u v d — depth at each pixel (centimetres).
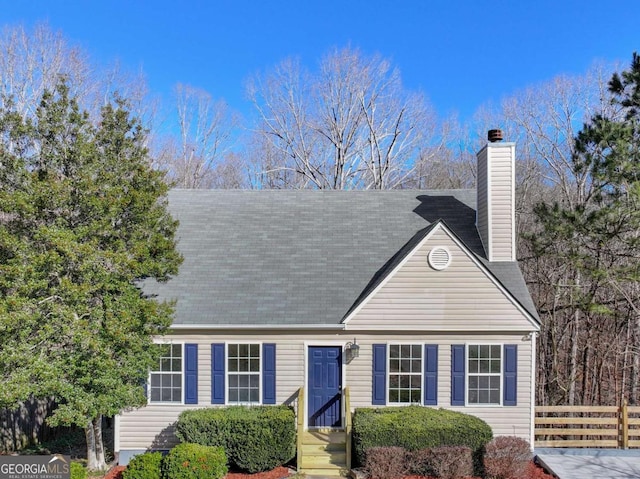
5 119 1109
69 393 987
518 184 2947
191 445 1052
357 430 1088
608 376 2025
